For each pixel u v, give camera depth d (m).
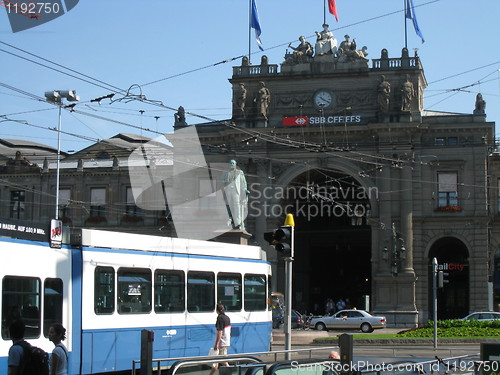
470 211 62.50
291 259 22.08
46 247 19.94
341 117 63.69
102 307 21.62
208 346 25.36
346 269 78.44
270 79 65.06
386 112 62.81
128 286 22.53
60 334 15.19
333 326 53.56
